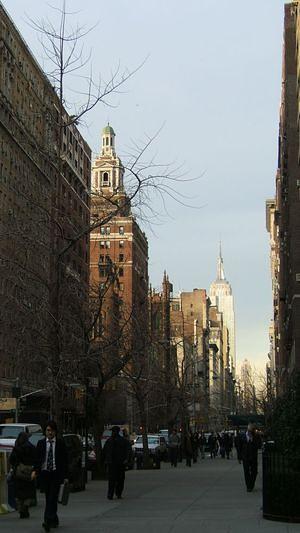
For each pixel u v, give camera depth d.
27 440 15.48
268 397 97.62
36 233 22.52
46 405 48.53
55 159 23.02
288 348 73.88
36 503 17.20
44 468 13.08
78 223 25.19
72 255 30.55
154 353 47.38
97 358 25.41
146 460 39.38
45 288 22.20
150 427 82.25
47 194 24.09
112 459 19.50
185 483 26.03
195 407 81.00
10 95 68.31
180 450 51.66
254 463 21.92
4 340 23.94
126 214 23.75
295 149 59.50
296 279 56.09
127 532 12.66
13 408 46.94
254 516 14.97
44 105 26.23
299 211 58.47
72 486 21.81
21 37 72.25
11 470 15.19
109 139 77.38
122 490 20.73
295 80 60.88
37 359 22.17
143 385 44.53
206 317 185.38
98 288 27.28
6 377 58.28
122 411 81.94
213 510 16.31
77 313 24.06
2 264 22.38
